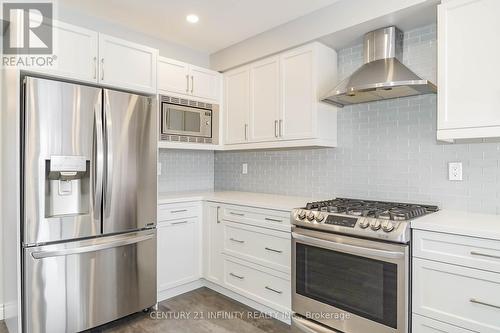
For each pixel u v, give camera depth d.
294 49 2.68
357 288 1.88
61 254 2.04
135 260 2.45
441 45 1.83
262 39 2.95
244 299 2.72
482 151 2.02
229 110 3.29
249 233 2.63
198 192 3.44
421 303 1.68
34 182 1.95
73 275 2.11
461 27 1.77
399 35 2.32
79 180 2.23
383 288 1.77
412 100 2.33
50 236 2.01
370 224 1.78
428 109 2.25
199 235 3.04
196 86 3.13
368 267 1.83
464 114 1.76
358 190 2.62
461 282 1.56
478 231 1.49
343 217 1.92
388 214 1.84
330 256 2.00
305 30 2.59
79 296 2.14
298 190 3.03
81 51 2.22
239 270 2.71
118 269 2.34
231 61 3.27
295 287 2.19
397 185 2.40
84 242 2.16
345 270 1.93
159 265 2.69
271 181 3.26
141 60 2.57
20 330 1.93
